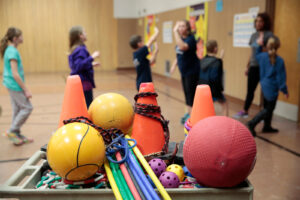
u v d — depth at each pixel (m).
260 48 4.41
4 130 4.34
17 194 1.14
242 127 1.14
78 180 1.20
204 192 1.12
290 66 4.75
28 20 11.00
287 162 3.06
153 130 1.36
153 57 4.22
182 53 4.12
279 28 4.94
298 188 2.53
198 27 7.11
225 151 1.06
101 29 11.91
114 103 1.43
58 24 11.38
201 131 1.13
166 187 1.19
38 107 5.67
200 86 1.41
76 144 1.12
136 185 1.12
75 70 3.12
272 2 4.89
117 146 1.25
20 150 3.51
